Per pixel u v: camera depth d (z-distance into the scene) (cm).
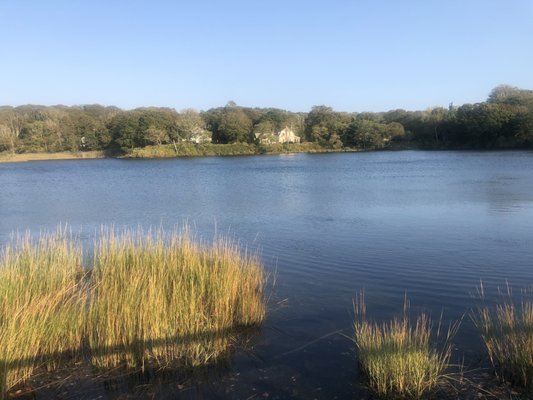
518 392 560
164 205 2580
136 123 10388
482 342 695
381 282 1038
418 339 682
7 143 10094
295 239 1555
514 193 2709
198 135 10962
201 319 710
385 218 1956
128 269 848
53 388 595
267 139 11194
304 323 795
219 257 908
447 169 4931
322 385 595
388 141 10950
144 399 570
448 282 1031
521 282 1023
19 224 2008
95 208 2503
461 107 10544
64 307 694
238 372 630
